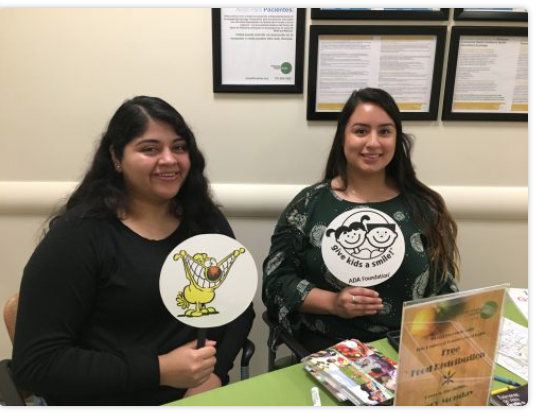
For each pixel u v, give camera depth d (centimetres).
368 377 78
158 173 91
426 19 132
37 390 85
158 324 96
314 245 118
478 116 142
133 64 136
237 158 146
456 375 59
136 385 85
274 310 123
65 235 88
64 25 132
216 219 113
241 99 140
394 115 112
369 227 103
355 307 102
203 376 86
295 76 136
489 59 137
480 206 149
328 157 131
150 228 99
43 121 141
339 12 131
